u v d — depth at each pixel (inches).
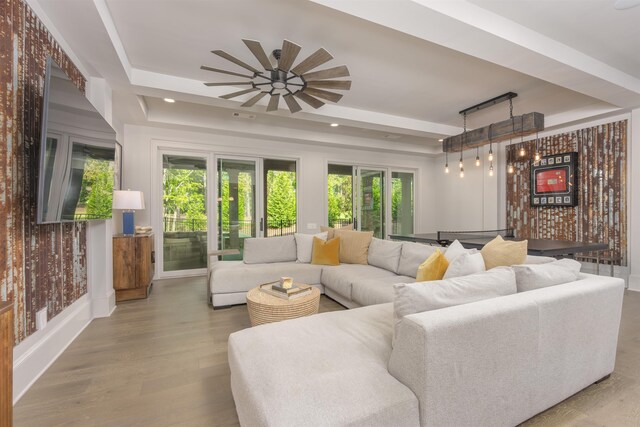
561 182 199.0
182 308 135.8
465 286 58.7
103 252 125.6
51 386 75.0
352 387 46.6
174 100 156.2
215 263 160.1
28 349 76.6
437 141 261.7
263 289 107.0
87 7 80.6
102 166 106.6
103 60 107.9
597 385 73.5
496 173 244.1
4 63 66.2
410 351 47.0
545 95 157.5
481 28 87.3
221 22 96.3
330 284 141.2
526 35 97.0
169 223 201.2
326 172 250.2
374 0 75.3
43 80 82.9
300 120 202.1
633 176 161.5
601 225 181.2
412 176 299.7
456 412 48.0
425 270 93.9
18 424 61.8
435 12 80.0
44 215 69.9
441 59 120.0
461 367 48.2
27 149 75.8
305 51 113.6
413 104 170.6
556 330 60.9
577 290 65.3
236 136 213.9
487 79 138.2
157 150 193.8
